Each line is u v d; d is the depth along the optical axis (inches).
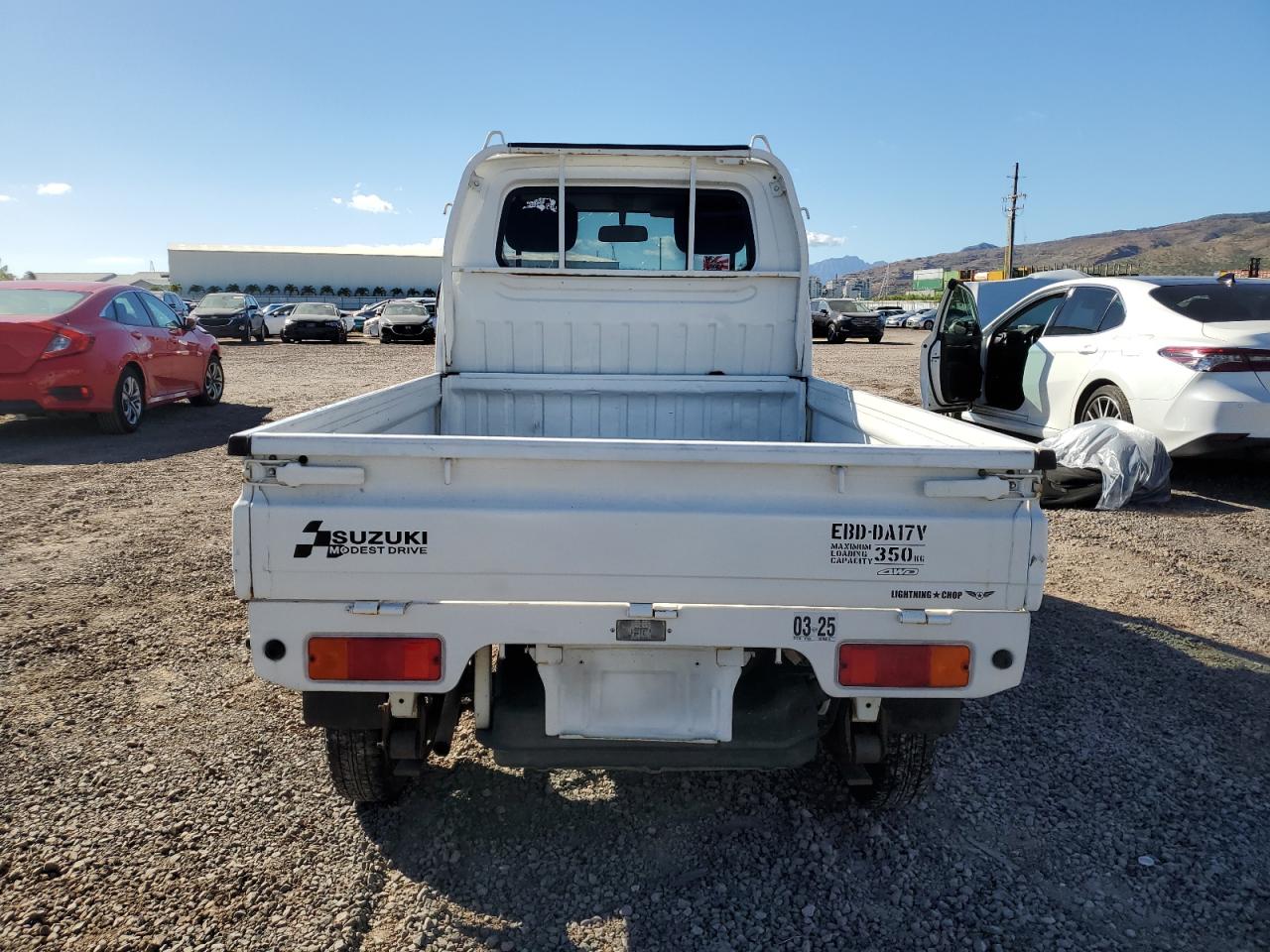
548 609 88.5
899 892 100.3
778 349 171.0
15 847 105.1
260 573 87.5
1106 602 192.5
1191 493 284.8
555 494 87.7
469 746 132.0
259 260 2417.6
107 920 93.2
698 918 95.5
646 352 170.1
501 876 102.0
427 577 87.6
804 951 91.0
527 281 167.0
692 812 115.3
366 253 2551.7
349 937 91.6
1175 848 108.9
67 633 169.0
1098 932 94.3
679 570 87.7
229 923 93.2
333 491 87.4
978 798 119.3
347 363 788.0
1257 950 92.0
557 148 159.3
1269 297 281.1
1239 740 135.1
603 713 95.1
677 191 169.0
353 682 89.2
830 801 118.4
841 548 87.7
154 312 430.9
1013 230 2443.4
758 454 85.4
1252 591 198.8
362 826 111.0
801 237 166.7
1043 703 146.5
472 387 166.9
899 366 753.0
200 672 153.6
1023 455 84.8
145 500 273.0
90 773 121.6
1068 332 313.1
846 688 89.9
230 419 438.0
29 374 352.2
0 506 263.7
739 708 100.2
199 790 118.1
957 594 88.9
